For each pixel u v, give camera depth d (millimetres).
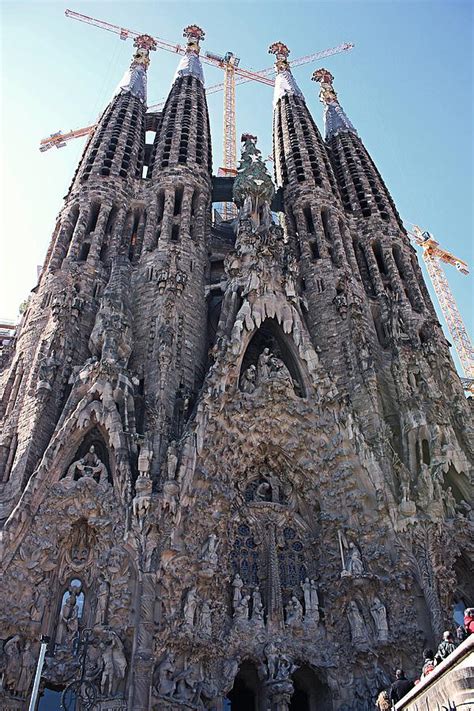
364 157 63938
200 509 31188
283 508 35188
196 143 58031
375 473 33750
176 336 40250
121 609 27047
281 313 39938
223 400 34906
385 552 31656
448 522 32531
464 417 38594
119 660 25922
